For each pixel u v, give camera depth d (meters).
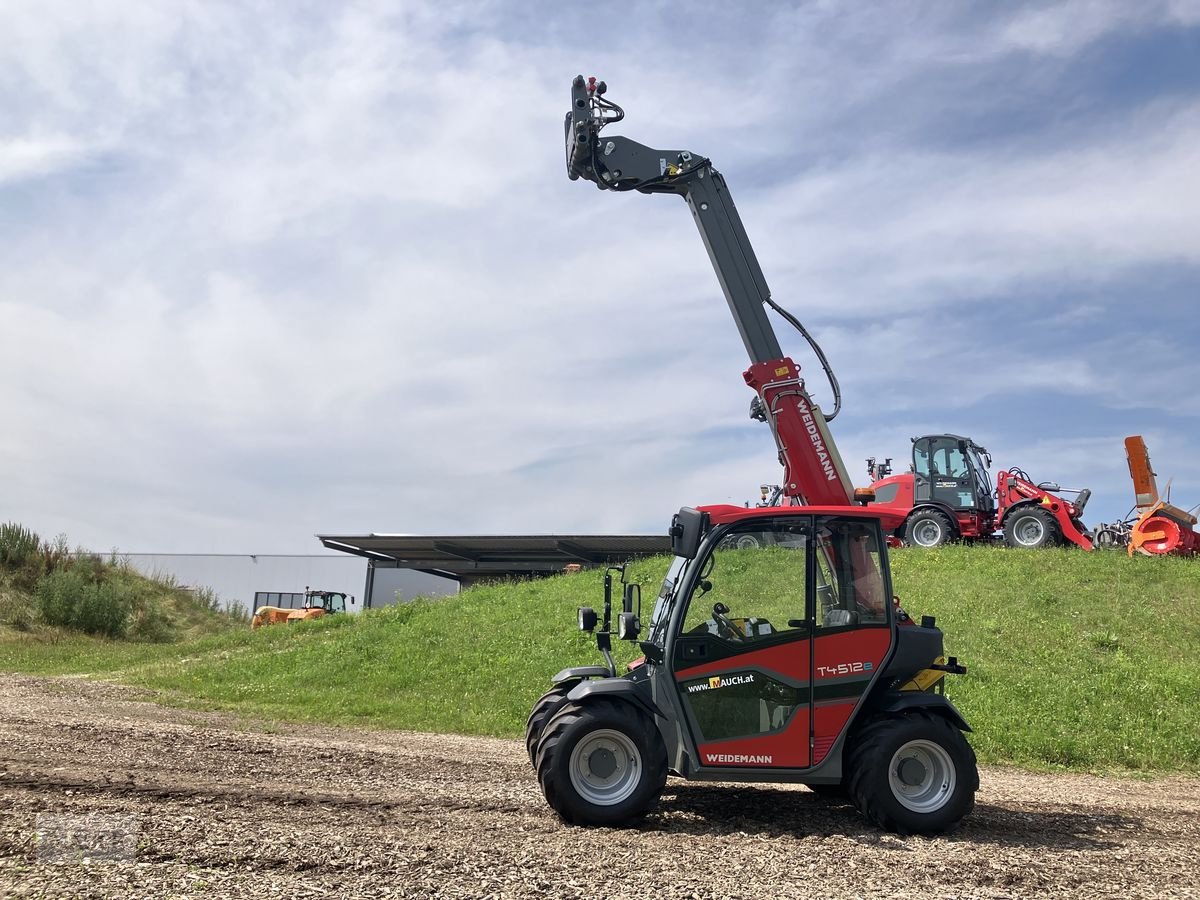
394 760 9.06
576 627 17.23
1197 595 17.83
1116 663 14.39
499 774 8.48
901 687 7.05
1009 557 20.42
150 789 6.87
